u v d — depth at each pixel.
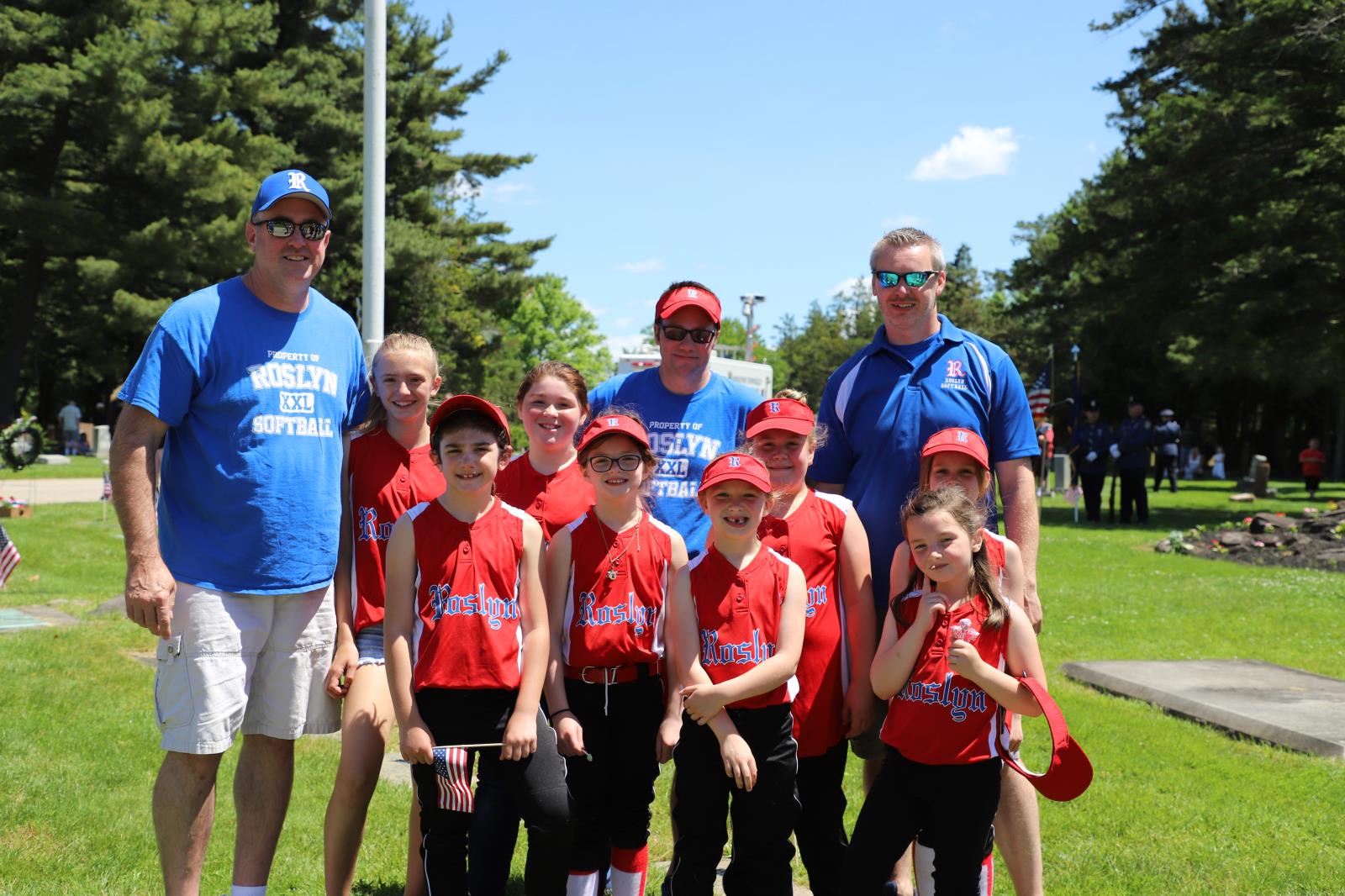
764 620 3.69
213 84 33.62
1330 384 35.94
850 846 3.64
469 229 49.03
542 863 3.51
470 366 50.16
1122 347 49.81
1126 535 18.03
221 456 3.75
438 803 3.56
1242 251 27.30
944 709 3.56
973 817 3.54
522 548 3.72
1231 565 14.21
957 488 3.71
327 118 37.72
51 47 30.80
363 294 7.85
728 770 3.53
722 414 4.55
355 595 4.09
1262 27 25.86
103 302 35.19
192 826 3.73
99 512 17.84
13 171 32.72
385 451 4.15
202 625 3.70
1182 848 4.65
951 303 58.62
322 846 4.59
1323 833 4.82
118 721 6.14
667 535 3.94
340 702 4.08
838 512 4.09
